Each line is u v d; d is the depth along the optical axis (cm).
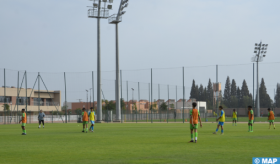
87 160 1350
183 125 5006
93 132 3219
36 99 10750
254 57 9025
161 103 10388
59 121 7606
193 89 12138
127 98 7450
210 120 7706
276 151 1593
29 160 1362
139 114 8250
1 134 2983
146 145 1895
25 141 2217
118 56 6506
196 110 2045
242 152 1560
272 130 3462
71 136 2658
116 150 1669
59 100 11438
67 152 1603
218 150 1641
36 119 7912
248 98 11206
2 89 9356
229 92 12662
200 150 1644
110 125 5091
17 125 5522
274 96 8244
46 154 1537
